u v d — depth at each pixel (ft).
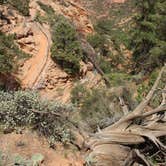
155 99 53.11
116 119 45.57
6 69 75.15
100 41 133.59
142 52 127.44
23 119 34.12
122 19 228.22
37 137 33.50
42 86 84.64
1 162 27.63
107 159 36.29
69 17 144.25
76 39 98.78
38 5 121.08
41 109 34.81
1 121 33.88
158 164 40.01
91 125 44.29
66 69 92.12
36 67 87.56
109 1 269.44
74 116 38.75
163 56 117.70
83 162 33.71
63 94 84.69
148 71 117.39
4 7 95.14
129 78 107.65
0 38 77.71
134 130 40.40
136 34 129.49
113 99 57.31
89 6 273.54
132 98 60.64
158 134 41.14
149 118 46.39
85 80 94.58
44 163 30.45
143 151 40.55
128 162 38.11
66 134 34.65
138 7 132.26
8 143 31.45
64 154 33.06
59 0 150.10
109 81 100.99
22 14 101.71
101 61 118.01
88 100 59.21
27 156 30.45
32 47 92.12
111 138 38.19
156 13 129.08
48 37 97.04
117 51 141.69
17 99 34.60
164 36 127.85
